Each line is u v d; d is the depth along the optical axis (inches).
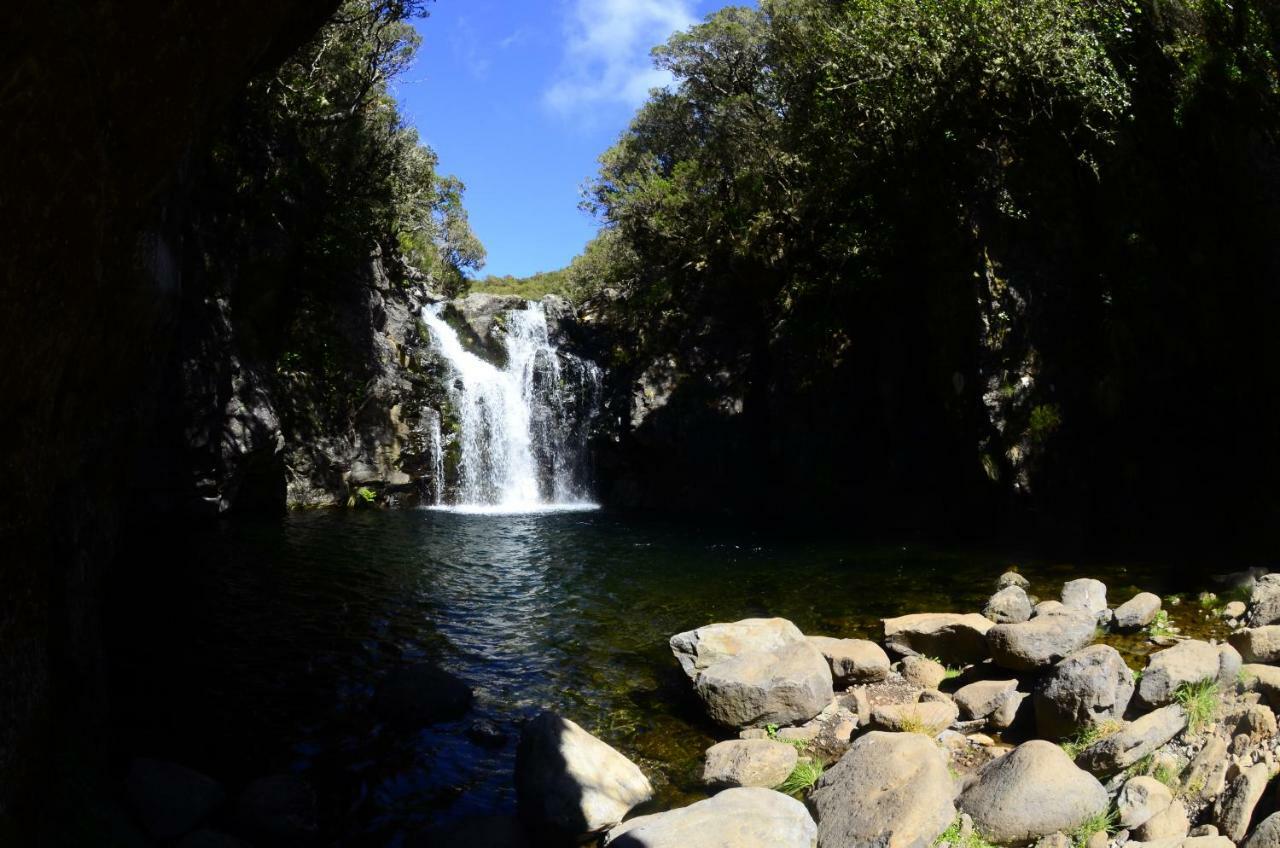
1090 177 675.4
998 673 319.0
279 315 986.7
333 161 1064.2
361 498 1040.8
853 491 923.4
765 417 1081.4
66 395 192.1
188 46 185.5
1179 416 610.2
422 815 241.9
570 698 335.3
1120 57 661.3
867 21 770.2
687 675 333.1
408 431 1123.9
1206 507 584.1
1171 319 618.8
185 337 767.7
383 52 1114.1
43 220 149.5
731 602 491.8
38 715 175.3
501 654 393.7
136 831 207.3
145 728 298.0
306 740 292.0
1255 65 583.5
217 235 829.8
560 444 1311.5
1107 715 250.7
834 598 492.4
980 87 710.5
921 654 356.5
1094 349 661.3
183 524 783.1
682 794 253.9
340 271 1062.4
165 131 191.5
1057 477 664.4
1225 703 240.7
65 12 140.7
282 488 928.9
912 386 850.1
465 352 1306.6
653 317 1280.8
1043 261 688.4
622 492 1216.2
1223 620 366.3
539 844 228.1
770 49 1145.4
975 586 505.0
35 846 167.3
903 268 869.2
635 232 1299.2
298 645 403.9
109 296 198.7
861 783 222.4
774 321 1096.2
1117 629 366.3
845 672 333.7
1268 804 188.1
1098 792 210.1
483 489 1216.8
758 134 1122.0
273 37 260.8
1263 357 554.9
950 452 794.2
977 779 225.6
